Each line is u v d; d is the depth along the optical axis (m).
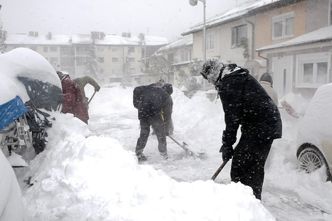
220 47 25.86
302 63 16.94
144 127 6.58
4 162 2.63
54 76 5.50
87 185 3.54
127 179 3.49
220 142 7.73
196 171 5.86
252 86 3.89
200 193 3.07
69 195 3.52
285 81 18.11
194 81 21.62
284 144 6.27
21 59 5.22
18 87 4.88
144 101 6.53
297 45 16.34
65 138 4.86
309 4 18.61
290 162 5.82
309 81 16.58
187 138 8.39
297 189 4.93
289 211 4.30
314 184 4.99
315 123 5.17
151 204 2.97
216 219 2.72
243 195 3.02
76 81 7.67
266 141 3.92
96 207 3.17
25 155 4.85
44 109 5.34
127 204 3.04
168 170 5.95
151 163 6.40
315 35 16.48
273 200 4.64
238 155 4.00
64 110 6.94
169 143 7.96
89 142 4.30
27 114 4.70
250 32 22.67
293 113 7.44
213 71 4.00
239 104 3.85
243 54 22.95
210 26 25.91
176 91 15.25
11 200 2.47
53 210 3.37
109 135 9.19
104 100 17.39
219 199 2.97
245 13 22.06
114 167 3.78
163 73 39.59
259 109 3.87
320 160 5.11
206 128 8.59
